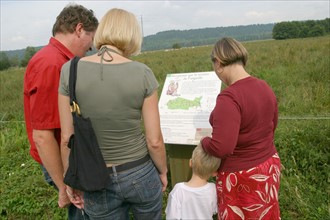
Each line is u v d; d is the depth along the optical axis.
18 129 6.89
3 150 5.79
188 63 15.77
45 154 2.11
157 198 2.10
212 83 3.16
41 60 2.07
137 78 1.83
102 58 1.85
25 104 2.33
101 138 1.89
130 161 1.94
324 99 6.51
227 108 2.06
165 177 2.18
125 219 2.15
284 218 3.29
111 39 1.88
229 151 2.08
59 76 2.07
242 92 2.12
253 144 2.22
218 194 2.41
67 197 2.27
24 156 5.48
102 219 2.04
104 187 1.88
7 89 12.80
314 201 3.37
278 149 4.48
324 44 17.42
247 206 2.27
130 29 1.91
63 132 1.97
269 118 2.24
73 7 2.24
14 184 4.45
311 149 4.21
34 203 3.96
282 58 12.49
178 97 3.27
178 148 3.27
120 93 1.82
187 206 2.47
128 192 1.97
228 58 2.17
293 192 3.53
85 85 1.83
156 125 1.92
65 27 2.19
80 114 1.87
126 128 1.89
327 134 4.53
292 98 6.72
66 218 3.61
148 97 1.89
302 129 4.79
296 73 9.09
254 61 12.68
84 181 1.87
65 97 1.92
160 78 11.90
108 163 1.92
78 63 1.88
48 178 2.51
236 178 2.26
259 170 2.23
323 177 3.79
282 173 4.00
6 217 3.82
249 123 2.14
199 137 3.03
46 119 2.05
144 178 1.98
